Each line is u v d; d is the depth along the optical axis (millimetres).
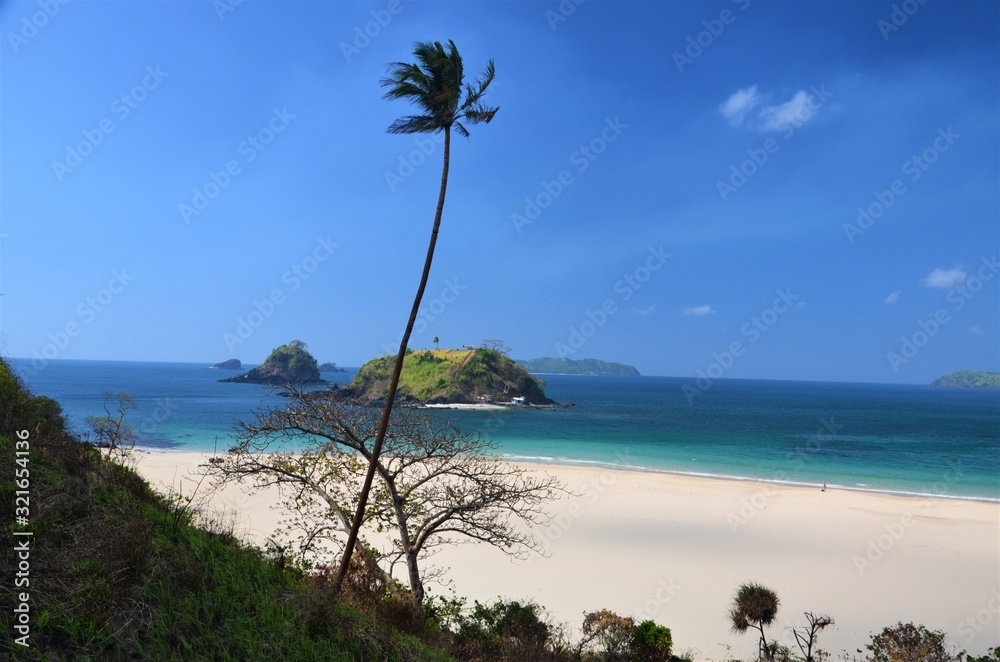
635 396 198500
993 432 94312
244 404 106000
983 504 36062
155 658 5609
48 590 5973
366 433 13562
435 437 14039
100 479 9406
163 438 57750
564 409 128750
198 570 7395
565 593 20312
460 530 14164
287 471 14242
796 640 17469
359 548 13758
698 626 18281
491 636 12984
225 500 26172
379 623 8906
